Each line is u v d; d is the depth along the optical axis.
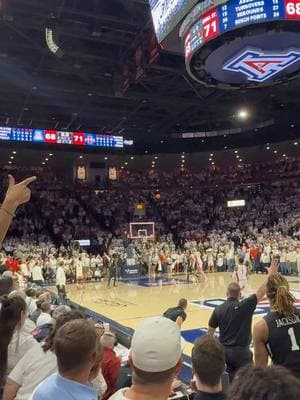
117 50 19.53
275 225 29.66
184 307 5.54
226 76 13.19
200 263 20.17
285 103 26.52
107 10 16.16
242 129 31.36
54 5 15.00
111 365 3.54
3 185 31.56
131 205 34.28
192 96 24.67
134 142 33.56
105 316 10.75
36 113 27.69
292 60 12.00
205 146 33.53
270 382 1.02
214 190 35.94
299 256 20.45
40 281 19.11
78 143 27.64
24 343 3.20
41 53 18.72
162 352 1.48
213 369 2.26
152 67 18.67
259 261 22.75
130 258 23.05
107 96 23.42
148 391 1.48
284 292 2.91
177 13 10.71
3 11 13.56
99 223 32.38
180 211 34.44
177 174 36.94
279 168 33.66
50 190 32.94
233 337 4.14
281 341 2.80
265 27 10.17
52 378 1.80
